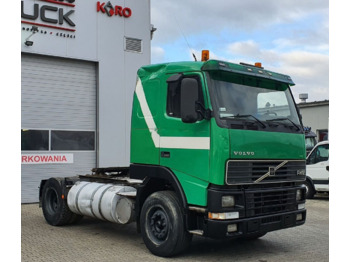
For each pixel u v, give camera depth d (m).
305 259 6.51
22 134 12.42
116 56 14.14
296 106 7.16
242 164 6.04
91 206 7.91
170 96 6.66
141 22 14.77
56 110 13.11
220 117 6.02
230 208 5.96
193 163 6.23
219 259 6.48
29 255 6.66
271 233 8.50
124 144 14.30
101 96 13.80
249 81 6.56
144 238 6.80
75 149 13.47
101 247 7.20
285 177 6.62
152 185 7.11
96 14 13.70
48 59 12.98
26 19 12.26
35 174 12.65
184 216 6.29
